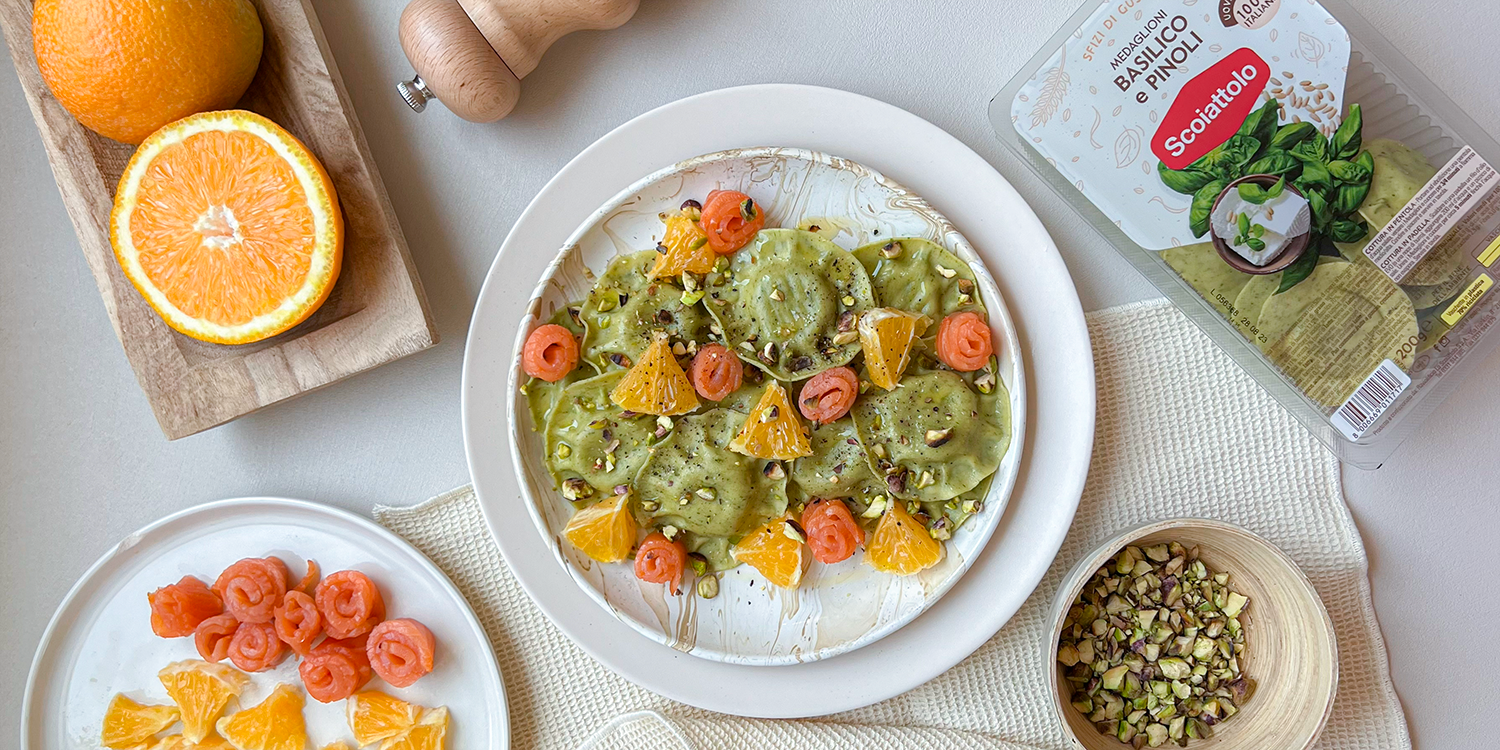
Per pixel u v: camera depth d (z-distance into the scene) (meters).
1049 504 0.59
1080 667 0.61
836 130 0.58
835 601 0.60
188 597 0.62
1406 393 0.58
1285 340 0.58
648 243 0.59
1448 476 0.61
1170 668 0.60
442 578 0.61
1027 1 0.60
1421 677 0.61
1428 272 0.57
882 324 0.55
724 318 0.58
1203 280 0.58
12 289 0.63
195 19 0.55
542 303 0.59
